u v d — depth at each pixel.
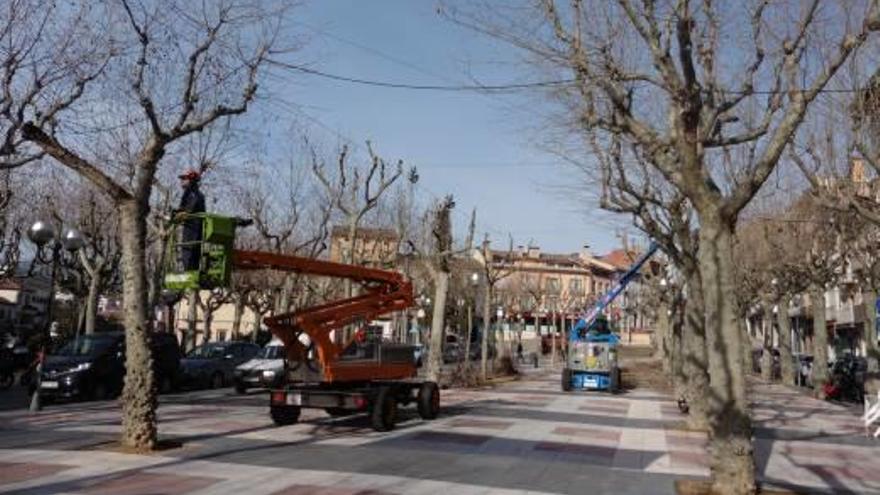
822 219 29.19
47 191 30.88
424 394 17.95
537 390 30.72
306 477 10.43
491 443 14.51
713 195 10.30
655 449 14.57
